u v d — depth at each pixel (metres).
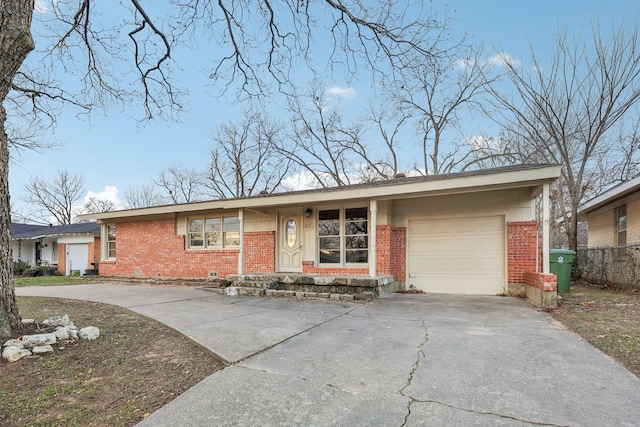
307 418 2.62
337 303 8.00
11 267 4.66
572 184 14.02
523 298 8.34
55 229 23.72
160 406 2.89
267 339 4.77
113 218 14.98
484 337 4.77
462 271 9.30
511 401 2.83
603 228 14.52
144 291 10.67
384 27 7.66
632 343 4.31
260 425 2.54
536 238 8.54
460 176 7.64
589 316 5.99
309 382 3.29
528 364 3.67
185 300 8.66
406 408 2.75
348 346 4.45
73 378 3.45
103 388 3.24
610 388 3.05
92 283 13.61
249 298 8.99
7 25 4.41
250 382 3.31
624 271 10.55
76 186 39.09
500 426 2.46
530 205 8.66
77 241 21.31
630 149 15.26
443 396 2.95
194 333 5.06
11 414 2.75
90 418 2.70
